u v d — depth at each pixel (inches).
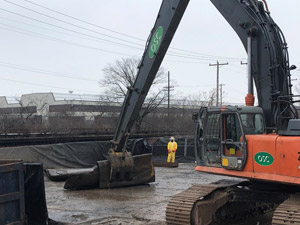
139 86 460.8
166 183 570.3
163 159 908.0
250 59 292.7
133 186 539.5
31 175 305.0
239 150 277.6
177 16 384.8
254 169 268.4
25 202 301.9
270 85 283.4
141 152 848.9
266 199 297.3
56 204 417.7
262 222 340.5
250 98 294.5
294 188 289.0
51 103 2245.3
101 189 512.4
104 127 1427.2
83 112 1946.4
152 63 430.3
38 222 303.9
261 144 265.0
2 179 253.6
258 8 300.4
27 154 659.4
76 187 507.5
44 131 1063.6
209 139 303.7
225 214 316.5
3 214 253.4
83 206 407.8
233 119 283.1
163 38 402.9
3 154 630.5
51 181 590.9
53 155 695.7
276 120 279.7
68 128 1178.0
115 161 506.9
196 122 318.3
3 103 2461.9
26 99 2322.8
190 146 894.4
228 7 316.8
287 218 235.9
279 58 288.2
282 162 253.6
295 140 247.8
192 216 279.1
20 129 1003.9
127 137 503.8
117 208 397.7
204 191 297.1
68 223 331.3
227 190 308.8
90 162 745.6
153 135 1352.1
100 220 344.5
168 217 285.7
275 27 297.3
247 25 301.3
